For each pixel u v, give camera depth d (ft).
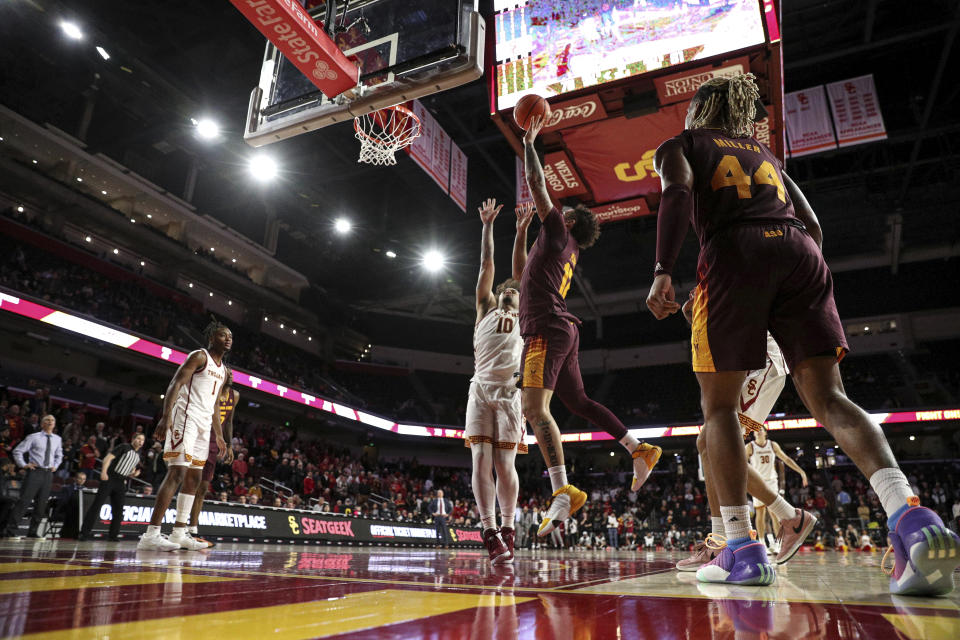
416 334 106.22
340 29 19.98
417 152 51.19
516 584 5.38
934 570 4.34
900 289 87.20
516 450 11.35
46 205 65.87
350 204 76.89
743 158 6.27
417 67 18.57
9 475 26.43
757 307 5.67
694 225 6.47
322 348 97.45
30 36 53.83
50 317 48.65
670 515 65.92
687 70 26.05
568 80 27.66
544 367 10.50
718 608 3.71
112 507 22.84
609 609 3.62
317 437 85.46
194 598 3.81
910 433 78.69
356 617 3.12
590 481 84.79
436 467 89.86
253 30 49.16
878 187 70.38
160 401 69.41
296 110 20.21
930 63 55.31
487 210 13.12
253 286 83.66
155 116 63.16
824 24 51.96
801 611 3.59
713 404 6.09
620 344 100.07
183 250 74.84
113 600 3.59
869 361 87.20
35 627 2.62
